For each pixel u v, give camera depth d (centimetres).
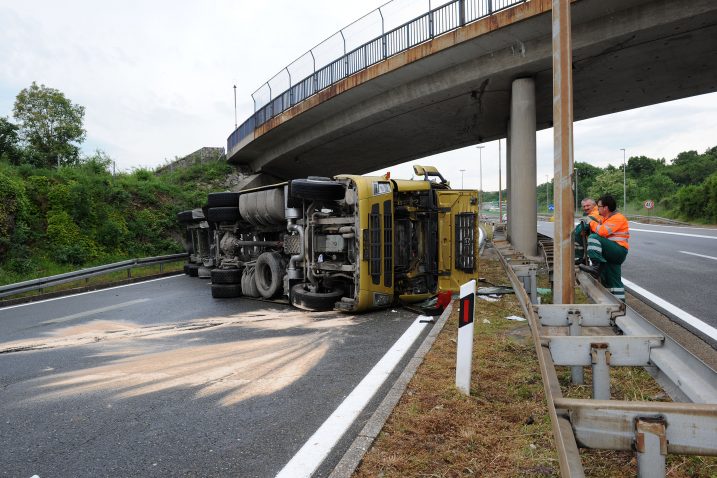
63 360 648
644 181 7825
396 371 539
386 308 910
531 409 393
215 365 591
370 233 851
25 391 522
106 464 350
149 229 2167
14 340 794
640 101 2023
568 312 406
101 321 933
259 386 507
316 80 2217
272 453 356
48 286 1379
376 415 389
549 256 1149
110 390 513
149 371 577
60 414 450
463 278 953
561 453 183
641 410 198
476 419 379
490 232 2612
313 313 910
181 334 781
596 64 1575
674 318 711
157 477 329
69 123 2669
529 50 1530
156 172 3494
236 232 1320
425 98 1905
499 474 299
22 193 1689
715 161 7244
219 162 3662
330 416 419
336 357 605
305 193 913
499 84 1748
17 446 385
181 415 436
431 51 1623
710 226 3416
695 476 283
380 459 323
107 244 1934
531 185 1620
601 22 1387
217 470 335
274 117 2562
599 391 304
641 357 300
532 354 539
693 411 193
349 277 884
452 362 524
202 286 1444
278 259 1065
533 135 1647
